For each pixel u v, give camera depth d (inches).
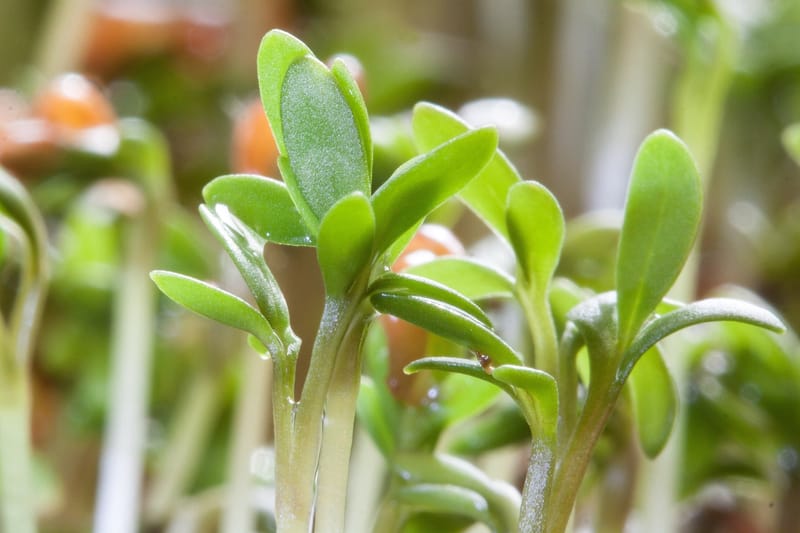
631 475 5.1
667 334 4.3
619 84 9.4
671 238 4.3
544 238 4.4
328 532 4.3
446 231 4.8
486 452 5.1
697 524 7.0
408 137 5.5
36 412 8.5
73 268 8.5
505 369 4.1
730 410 6.0
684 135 6.2
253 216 4.3
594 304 4.4
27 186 6.2
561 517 4.3
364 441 5.5
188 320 8.0
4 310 5.7
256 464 6.1
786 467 5.8
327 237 4.2
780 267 9.2
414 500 4.7
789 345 6.2
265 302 4.3
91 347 8.3
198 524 6.3
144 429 6.7
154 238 6.6
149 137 6.2
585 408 4.3
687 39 6.4
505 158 4.5
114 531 6.1
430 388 4.7
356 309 4.2
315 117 4.2
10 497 5.1
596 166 9.7
